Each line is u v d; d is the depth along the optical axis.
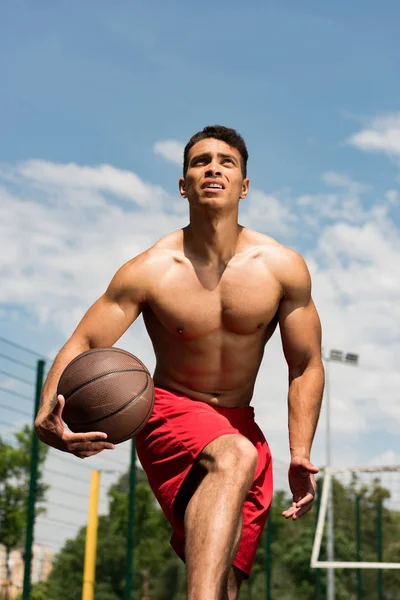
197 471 3.68
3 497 34.25
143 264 3.83
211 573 3.12
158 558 54.47
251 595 49.16
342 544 46.47
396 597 50.47
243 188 4.02
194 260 3.84
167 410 3.84
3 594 34.22
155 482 3.86
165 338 3.92
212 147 3.83
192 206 3.82
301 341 4.02
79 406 3.52
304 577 48.62
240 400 4.03
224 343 3.87
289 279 3.91
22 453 34.47
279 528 52.28
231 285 3.82
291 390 4.10
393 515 50.84
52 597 46.66
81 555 53.25
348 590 48.28
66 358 3.78
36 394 11.02
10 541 34.25
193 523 3.29
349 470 17.16
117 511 53.66
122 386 3.55
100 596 52.00
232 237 3.87
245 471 3.44
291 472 4.02
